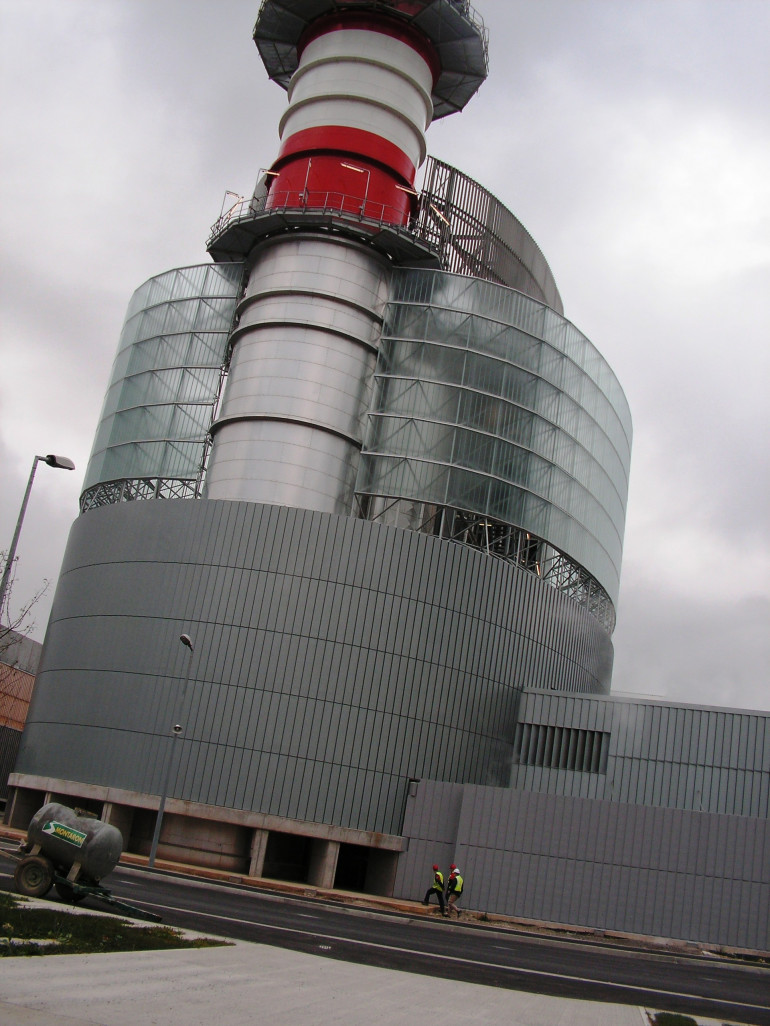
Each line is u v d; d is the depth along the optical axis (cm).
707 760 4891
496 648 5338
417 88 6178
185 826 4900
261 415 5456
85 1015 1110
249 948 1891
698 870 4162
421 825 4816
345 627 5019
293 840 5088
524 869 4381
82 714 5253
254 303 5778
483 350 5725
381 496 5478
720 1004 2262
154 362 6228
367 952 2214
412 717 5025
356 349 5672
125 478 6019
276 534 5119
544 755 5234
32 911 1802
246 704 4916
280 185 5978
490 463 5572
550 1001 1836
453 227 6438
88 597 5516
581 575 6144
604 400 6400
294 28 6456
